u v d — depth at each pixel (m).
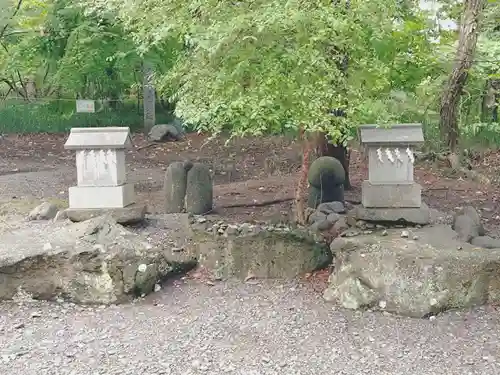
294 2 4.35
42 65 14.09
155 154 12.26
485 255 4.69
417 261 4.57
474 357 3.88
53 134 13.98
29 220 6.16
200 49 4.61
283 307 4.75
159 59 8.82
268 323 4.46
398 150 5.30
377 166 5.35
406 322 4.41
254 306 4.79
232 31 4.35
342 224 5.75
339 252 4.96
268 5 4.46
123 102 15.12
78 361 3.89
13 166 10.70
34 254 4.90
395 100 6.93
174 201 6.73
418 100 9.27
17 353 3.99
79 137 5.58
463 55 9.20
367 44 4.94
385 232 5.16
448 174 9.38
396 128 5.29
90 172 5.63
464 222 5.27
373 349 4.02
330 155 7.59
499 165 10.09
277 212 6.65
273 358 3.91
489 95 12.45
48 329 4.42
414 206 5.37
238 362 3.86
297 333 4.29
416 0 6.19
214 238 5.50
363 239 4.99
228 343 4.15
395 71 6.58
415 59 6.74
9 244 5.14
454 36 10.25
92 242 5.12
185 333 4.32
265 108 4.56
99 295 4.90
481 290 4.64
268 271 5.36
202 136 13.66
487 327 4.31
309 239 5.42
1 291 4.88
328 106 4.73
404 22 5.93
